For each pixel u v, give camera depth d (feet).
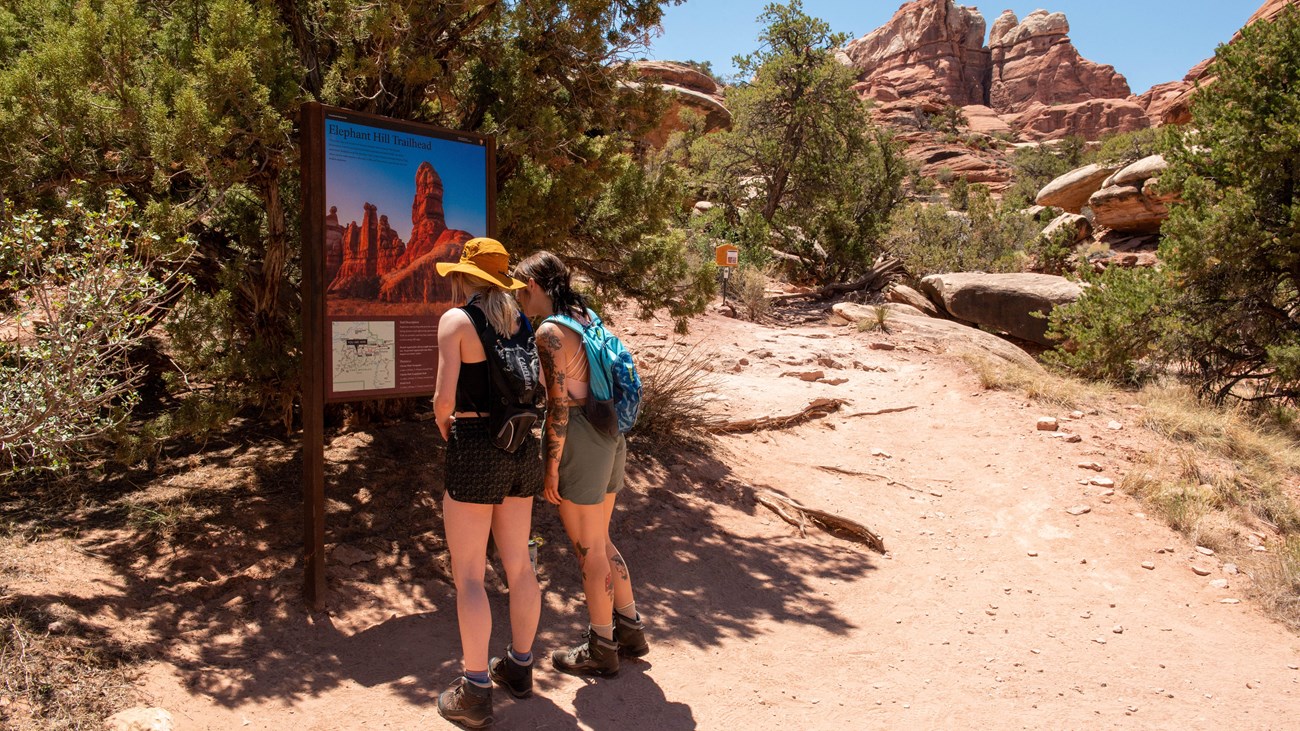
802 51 69.51
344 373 14.02
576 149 20.70
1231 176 38.78
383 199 14.53
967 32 475.31
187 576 13.96
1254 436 28.04
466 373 10.98
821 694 12.75
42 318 13.97
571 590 15.46
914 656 14.25
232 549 14.92
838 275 62.80
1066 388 30.76
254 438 20.27
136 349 21.09
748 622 14.98
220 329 16.35
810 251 64.49
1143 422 28.07
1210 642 15.61
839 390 31.17
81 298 11.88
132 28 14.49
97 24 14.25
